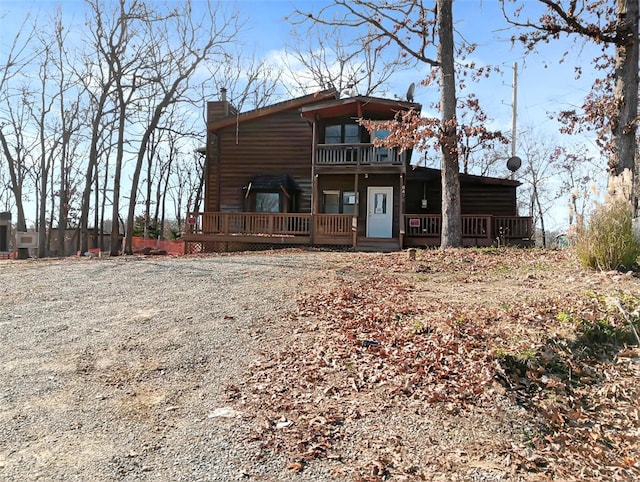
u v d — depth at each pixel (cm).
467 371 413
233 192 1930
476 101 1377
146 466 292
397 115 1380
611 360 437
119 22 1902
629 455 317
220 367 450
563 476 291
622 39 1017
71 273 962
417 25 1383
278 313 616
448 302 620
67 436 327
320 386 407
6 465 291
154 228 3288
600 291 587
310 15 1321
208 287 788
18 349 500
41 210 2338
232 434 331
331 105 1634
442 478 284
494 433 334
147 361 464
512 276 779
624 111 1024
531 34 1208
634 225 717
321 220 1641
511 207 1866
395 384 403
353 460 301
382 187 1814
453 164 1225
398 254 1202
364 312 607
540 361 423
